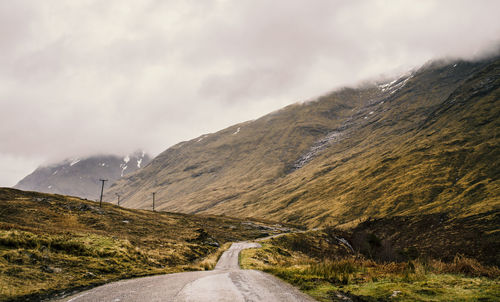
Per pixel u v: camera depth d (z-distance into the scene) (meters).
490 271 12.55
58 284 15.11
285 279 16.20
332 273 15.91
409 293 10.38
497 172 193.88
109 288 14.31
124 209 115.00
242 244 90.06
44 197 93.12
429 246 117.75
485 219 129.75
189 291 12.81
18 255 19.44
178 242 62.31
